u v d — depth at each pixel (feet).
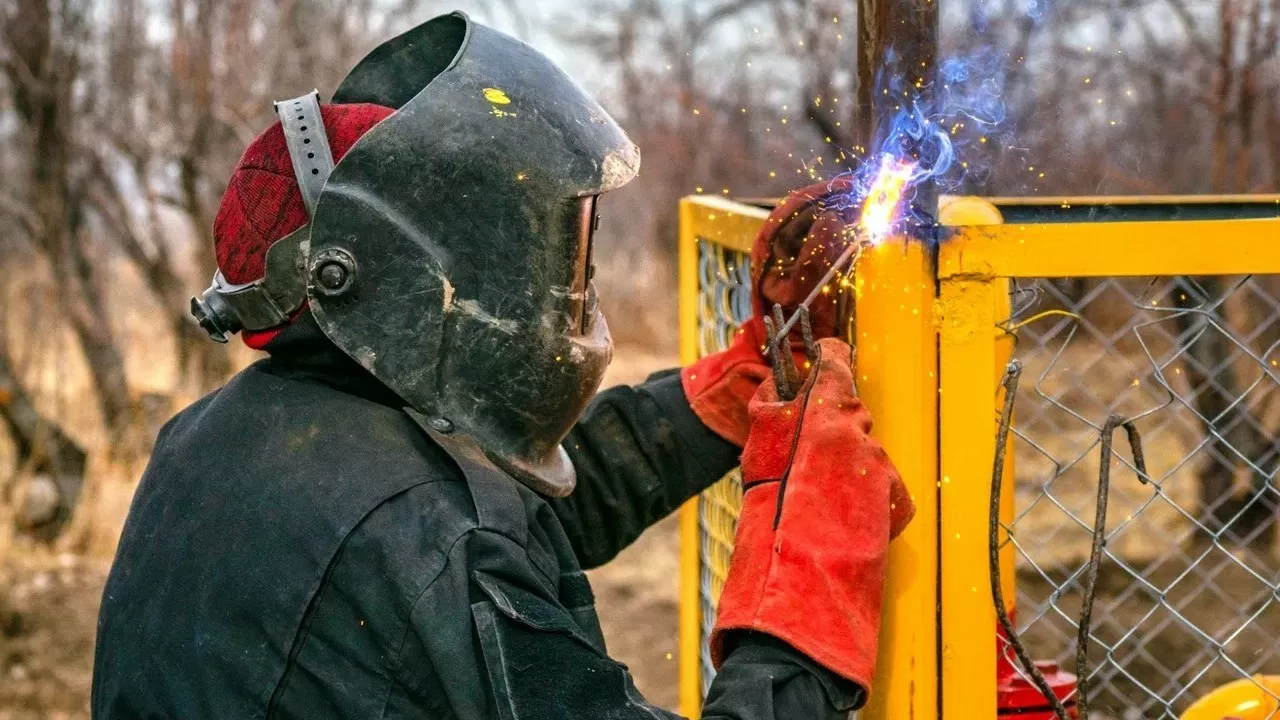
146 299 29.43
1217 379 16.62
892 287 4.30
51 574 21.22
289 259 4.08
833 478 4.17
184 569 4.00
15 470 23.18
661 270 42.34
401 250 4.00
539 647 3.74
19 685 17.33
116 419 25.22
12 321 25.95
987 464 4.36
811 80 24.50
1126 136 19.22
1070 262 4.27
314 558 3.83
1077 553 18.85
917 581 4.37
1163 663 15.03
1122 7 19.06
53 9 24.73
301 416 4.09
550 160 4.11
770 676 3.91
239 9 25.94
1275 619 16.16
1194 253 4.24
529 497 4.22
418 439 4.06
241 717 3.81
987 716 4.42
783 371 4.33
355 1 27.53
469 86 4.16
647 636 19.65
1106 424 4.36
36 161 24.81
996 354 4.84
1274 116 17.83
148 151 25.79
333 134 4.20
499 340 4.06
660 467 5.24
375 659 3.76
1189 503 19.42
